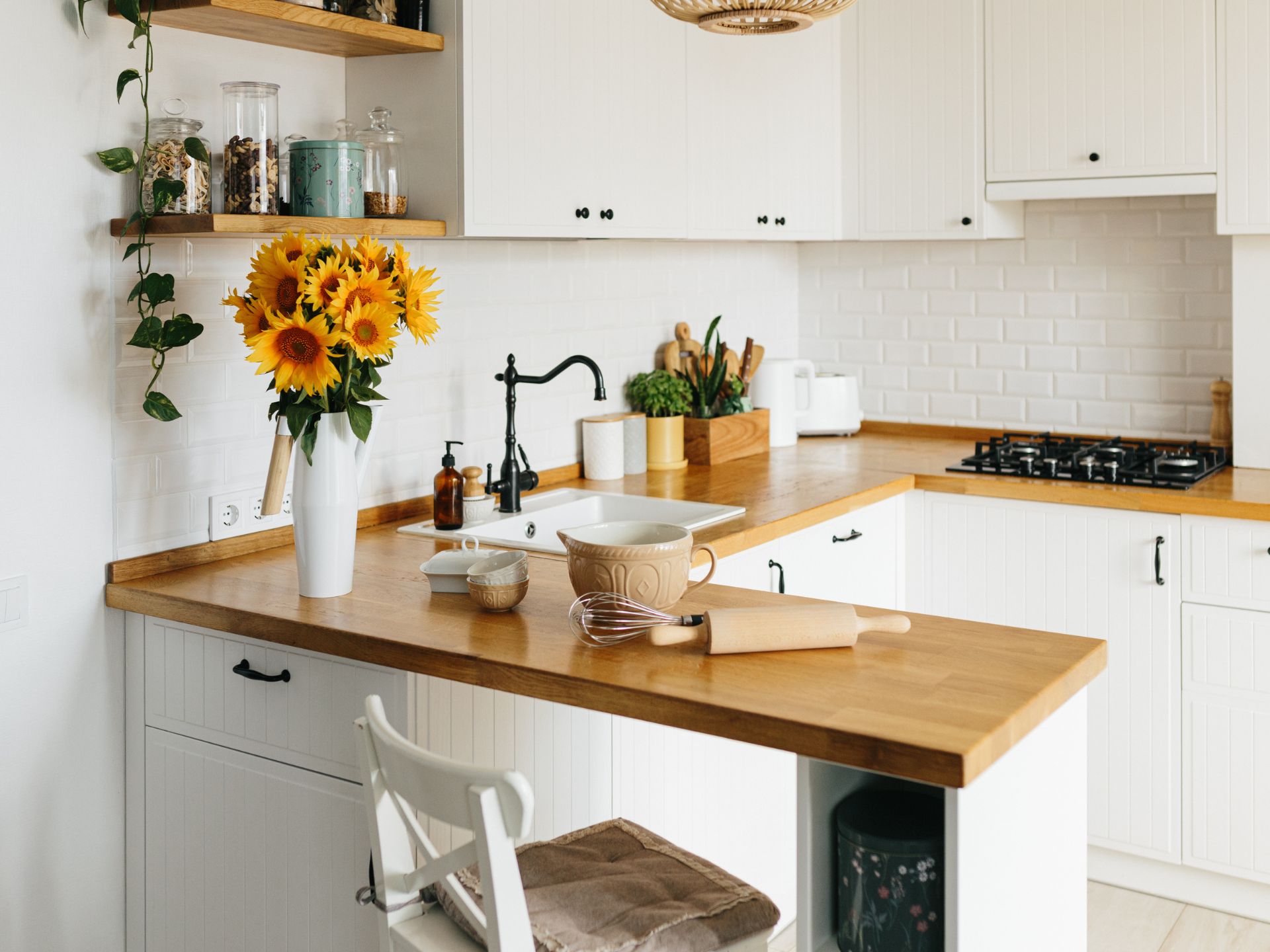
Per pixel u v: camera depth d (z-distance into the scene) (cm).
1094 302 397
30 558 227
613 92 306
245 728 229
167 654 239
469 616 217
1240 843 317
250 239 260
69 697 237
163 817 244
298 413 220
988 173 377
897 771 154
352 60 278
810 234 392
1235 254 344
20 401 223
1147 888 336
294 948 228
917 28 385
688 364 393
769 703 168
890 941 168
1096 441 392
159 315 243
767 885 300
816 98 390
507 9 272
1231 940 309
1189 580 316
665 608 201
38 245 223
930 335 429
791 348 455
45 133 222
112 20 231
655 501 317
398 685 207
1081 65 357
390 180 258
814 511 307
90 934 245
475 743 219
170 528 251
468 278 316
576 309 354
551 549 268
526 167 280
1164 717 324
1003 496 341
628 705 176
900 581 359
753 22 237
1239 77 332
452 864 156
